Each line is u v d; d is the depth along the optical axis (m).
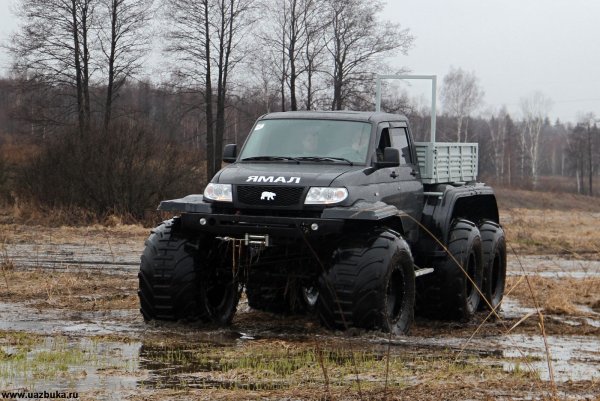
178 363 10.71
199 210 13.37
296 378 9.97
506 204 116.62
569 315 17.33
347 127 14.64
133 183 41.62
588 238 44.22
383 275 12.97
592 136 177.00
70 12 61.47
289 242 13.21
